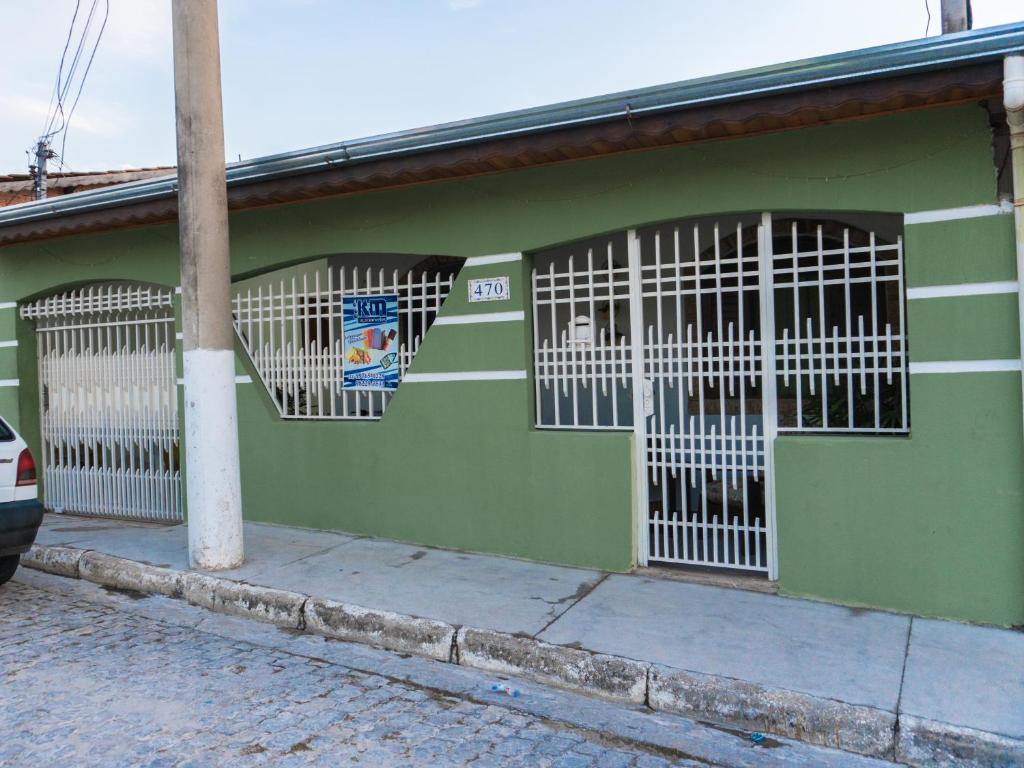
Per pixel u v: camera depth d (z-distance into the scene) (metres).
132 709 4.07
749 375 5.55
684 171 5.52
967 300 4.79
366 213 6.82
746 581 5.60
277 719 4.00
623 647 4.56
